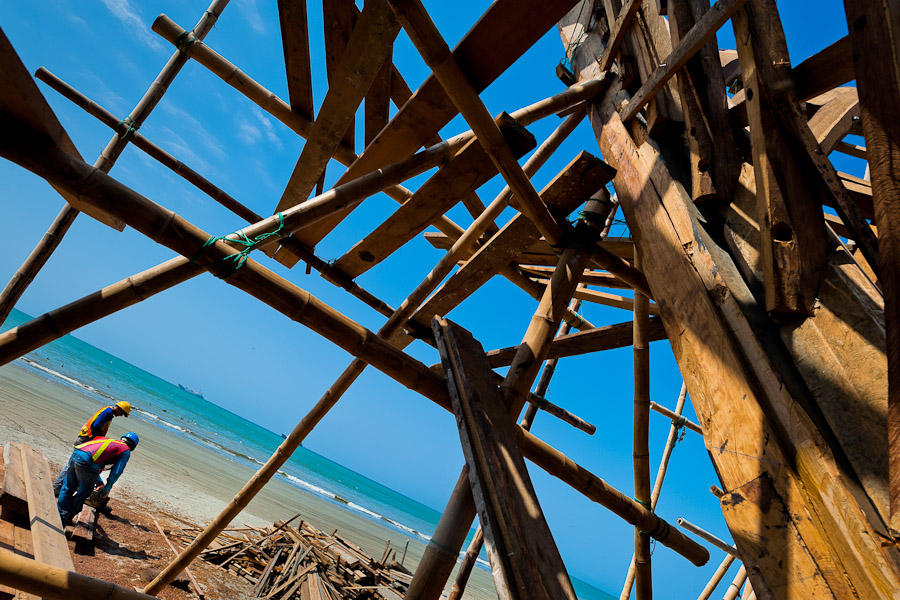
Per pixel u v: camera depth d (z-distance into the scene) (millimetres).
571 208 2834
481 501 1907
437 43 2201
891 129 1500
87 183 2002
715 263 2234
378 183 2885
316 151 3525
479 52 2346
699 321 2207
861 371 1754
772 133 2057
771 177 2016
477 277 3496
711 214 2562
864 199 3186
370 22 2508
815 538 1571
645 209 2807
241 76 3814
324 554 9141
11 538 3865
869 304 1849
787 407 1770
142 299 2234
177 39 3658
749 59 2154
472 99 2373
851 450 1654
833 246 2039
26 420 12422
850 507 1493
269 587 7695
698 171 2545
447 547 2139
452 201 3281
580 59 4184
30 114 1844
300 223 2641
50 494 4773
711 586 6500
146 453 18547
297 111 3914
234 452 48062
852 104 3373
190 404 119438
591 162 2547
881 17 1553
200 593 6074
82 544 5891
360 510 50781
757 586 1688
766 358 1881
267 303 2363
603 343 4160
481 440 2088
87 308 2156
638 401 3973
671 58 2613
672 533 3559
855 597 1431
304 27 3189
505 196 3482
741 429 1898
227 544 8430
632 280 3211
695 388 2172
